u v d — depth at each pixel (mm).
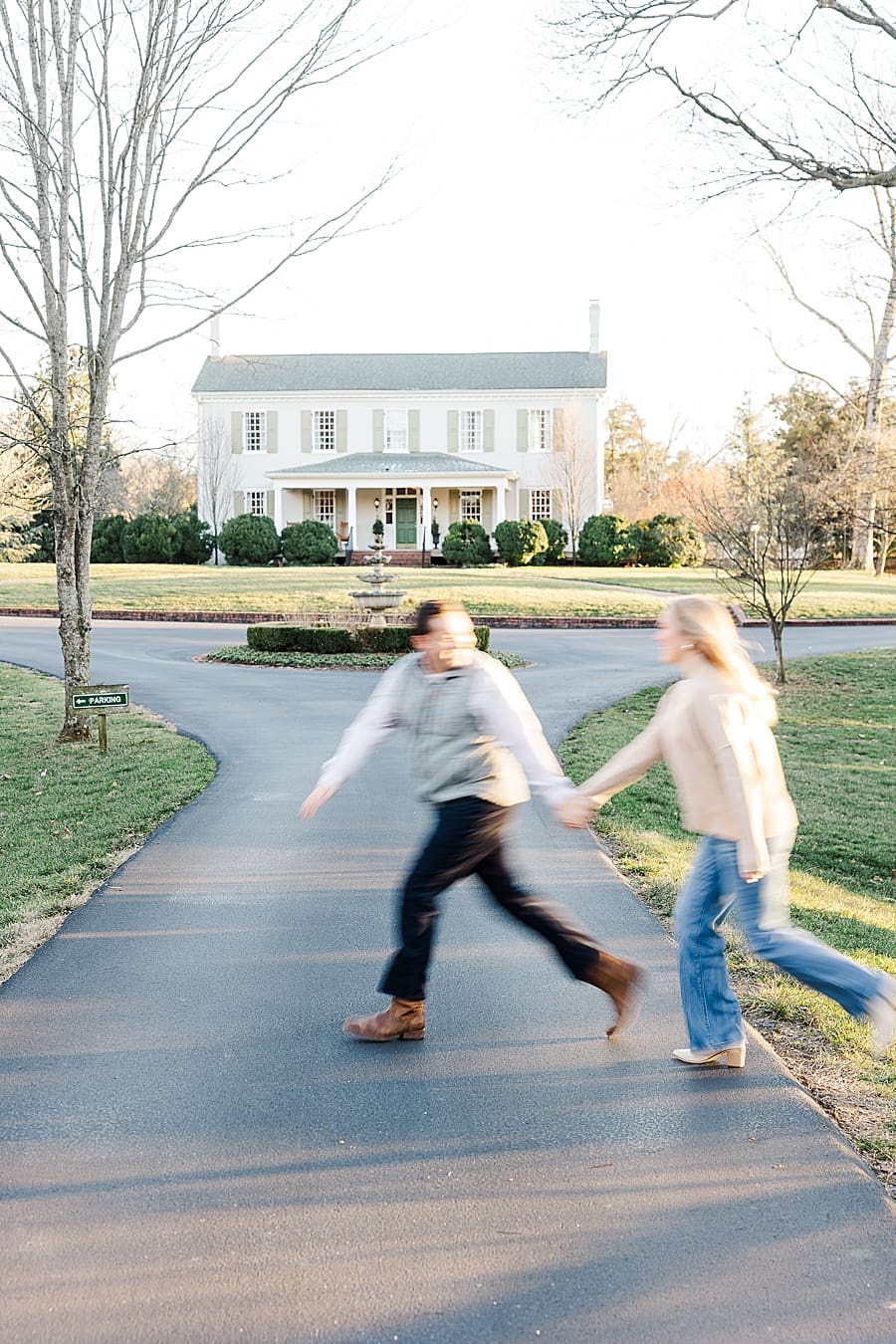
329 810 9164
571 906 6477
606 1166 3666
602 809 9391
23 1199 3484
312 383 51281
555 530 47438
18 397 12062
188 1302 2990
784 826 4266
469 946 5902
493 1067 4426
